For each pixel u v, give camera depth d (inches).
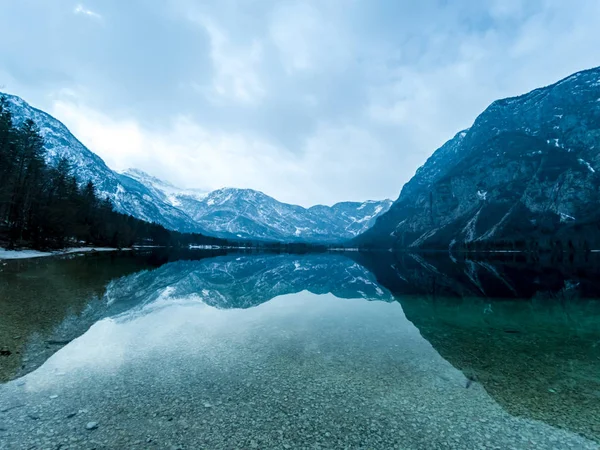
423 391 444.1
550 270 2625.5
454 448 317.4
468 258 5196.9
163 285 1482.5
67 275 1523.1
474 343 680.4
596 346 666.8
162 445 308.2
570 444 329.7
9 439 309.6
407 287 1657.2
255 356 572.4
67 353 557.0
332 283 1860.2
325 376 488.1
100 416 357.4
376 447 314.7
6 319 716.7
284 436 328.8
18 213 2704.2
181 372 490.9
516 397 431.8
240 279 2038.6
